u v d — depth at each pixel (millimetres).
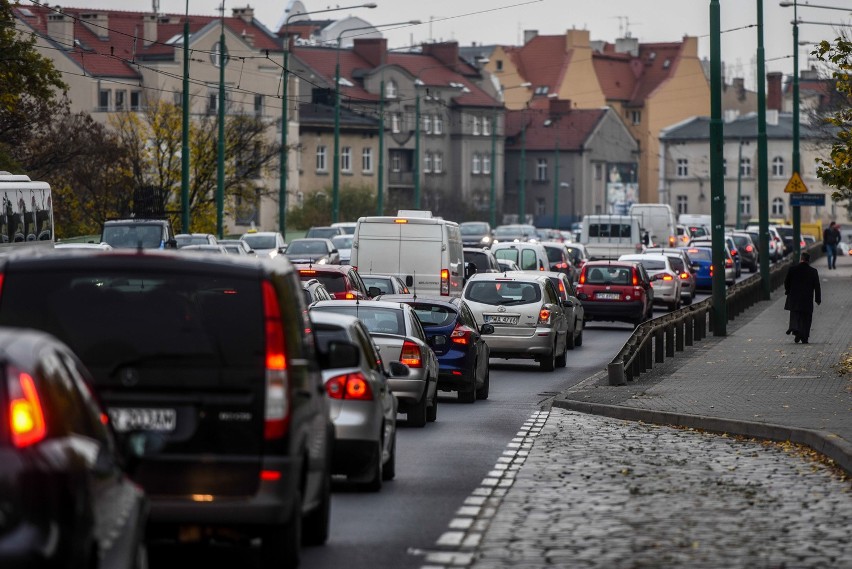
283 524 24734
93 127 177375
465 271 115750
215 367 24406
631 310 116750
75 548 16047
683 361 80250
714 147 97438
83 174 175875
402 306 55875
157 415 24344
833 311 119688
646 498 35906
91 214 177375
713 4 95625
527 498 36125
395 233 100375
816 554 28500
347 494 37062
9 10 106562
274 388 24422
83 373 18766
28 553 15398
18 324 24516
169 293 24578
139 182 180000
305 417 25703
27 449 15750
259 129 192875
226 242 137250
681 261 150375
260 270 24703
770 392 62594
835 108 189875
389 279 87750
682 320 86938
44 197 106125
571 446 48281
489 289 84562
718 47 96062
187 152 137250
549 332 83500
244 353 24453
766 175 141000
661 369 75938
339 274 76562
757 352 84625
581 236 183375
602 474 40719
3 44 105500
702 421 53312
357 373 36531
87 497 16547
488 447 48344
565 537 30359
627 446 48094
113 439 18953
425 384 54656
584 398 63719
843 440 44188
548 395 70688
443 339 65188
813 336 95688
